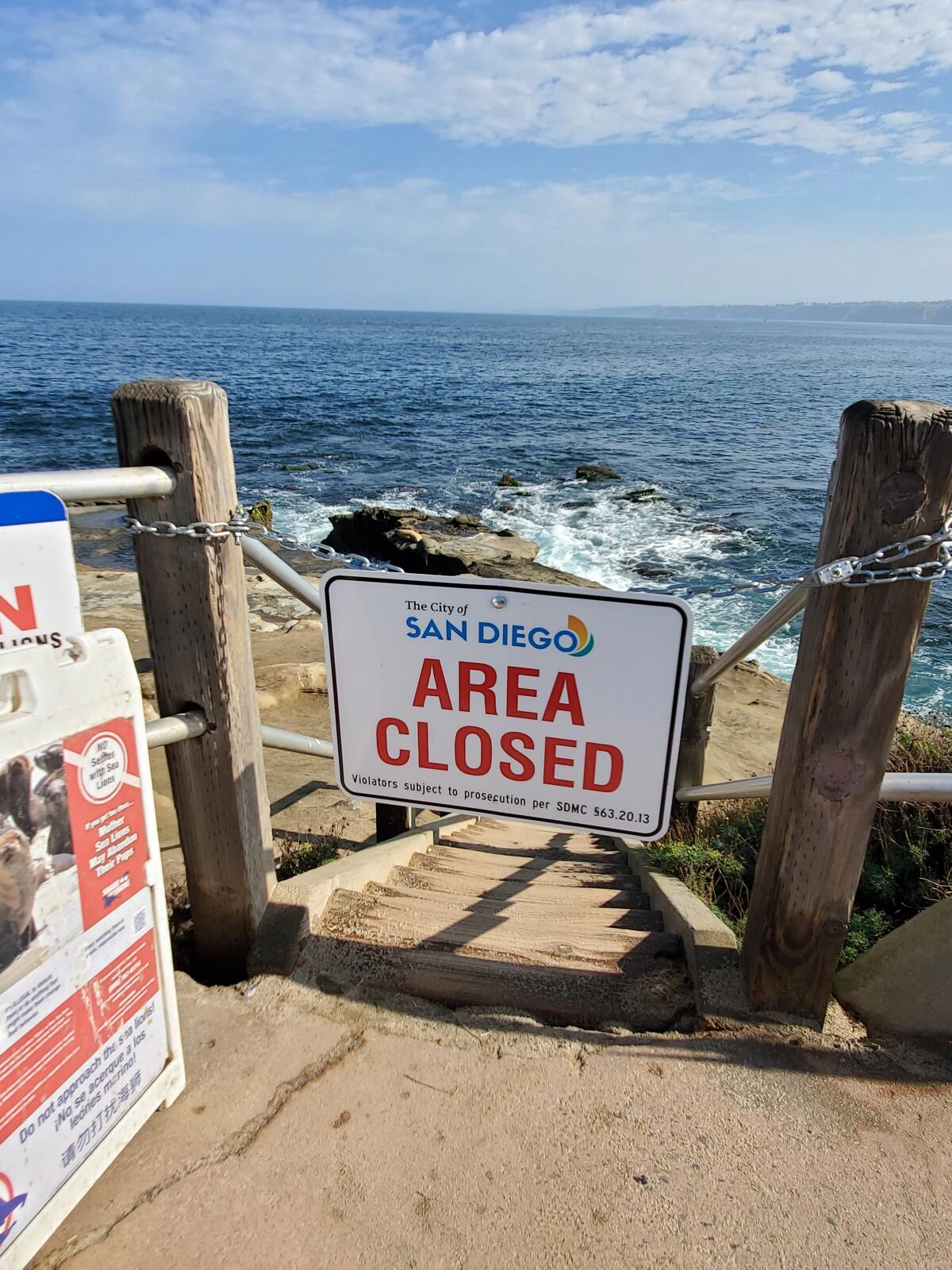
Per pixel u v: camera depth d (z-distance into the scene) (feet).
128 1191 5.56
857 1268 5.14
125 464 6.51
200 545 6.58
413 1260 5.15
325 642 7.37
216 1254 5.17
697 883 11.53
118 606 29.09
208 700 7.07
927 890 10.83
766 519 73.82
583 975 7.83
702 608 48.16
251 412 138.10
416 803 7.84
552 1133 6.05
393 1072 6.59
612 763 7.17
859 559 5.64
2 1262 4.70
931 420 5.41
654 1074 6.60
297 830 13.78
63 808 4.95
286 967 7.73
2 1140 4.69
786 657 40.50
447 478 92.89
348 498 82.53
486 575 51.80
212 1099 6.30
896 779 6.30
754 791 8.91
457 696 7.29
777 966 7.00
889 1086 6.52
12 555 4.82
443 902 9.66
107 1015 5.45
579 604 6.69
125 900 5.52
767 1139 6.03
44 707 4.75
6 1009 4.67
